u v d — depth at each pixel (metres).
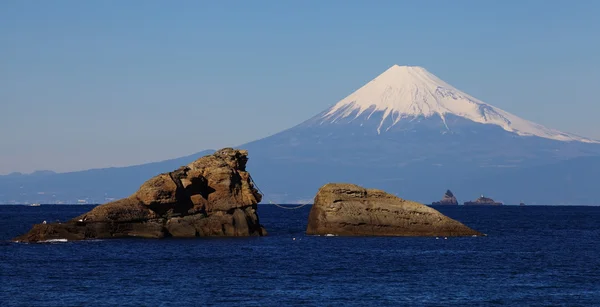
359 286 189.25
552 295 179.38
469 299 173.88
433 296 177.00
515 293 181.75
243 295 174.88
